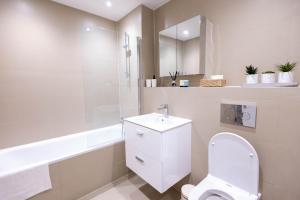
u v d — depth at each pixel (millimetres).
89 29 2176
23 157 1741
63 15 2008
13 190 1207
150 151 1345
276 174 1051
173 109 1708
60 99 2045
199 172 1509
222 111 1283
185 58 1752
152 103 1972
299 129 940
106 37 2344
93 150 1688
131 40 2205
